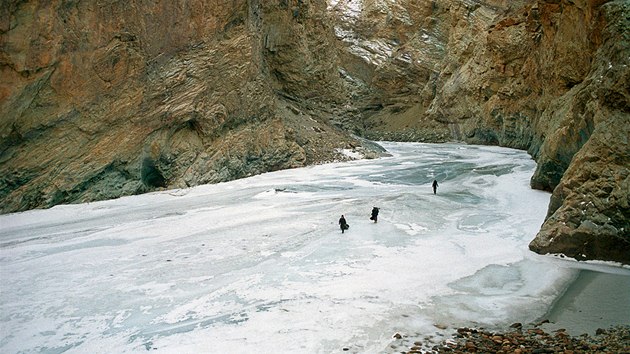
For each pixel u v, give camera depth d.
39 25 17.55
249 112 27.89
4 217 16.83
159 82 22.70
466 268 10.84
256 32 30.16
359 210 16.58
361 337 7.52
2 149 17.36
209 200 19.52
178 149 23.69
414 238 13.23
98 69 19.89
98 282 10.25
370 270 10.70
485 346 7.11
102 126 20.20
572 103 17.03
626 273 10.50
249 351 7.14
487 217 15.59
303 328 7.86
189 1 24.36
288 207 17.59
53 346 7.53
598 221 11.32
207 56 25.17
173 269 11.02
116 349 7.38
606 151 11.91
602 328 7.79
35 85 17.70
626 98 12.05
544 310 8.61
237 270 10.87
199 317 8.45
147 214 16.98
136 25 21.50
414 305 8.78
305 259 11.57
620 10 13.33
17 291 9.77
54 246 13.10
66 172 18.95
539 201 17.78
